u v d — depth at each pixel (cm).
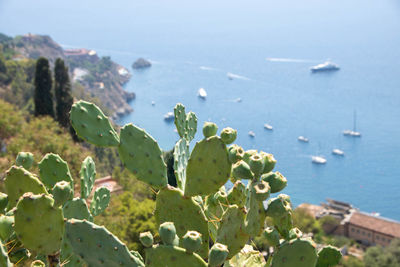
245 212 166
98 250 155
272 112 12075
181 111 226
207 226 196
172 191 196
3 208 187
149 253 151
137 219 1329
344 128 11344
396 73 17475
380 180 8462
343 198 7550
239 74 17488
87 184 221
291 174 8000
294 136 10281
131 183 1579
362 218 5172
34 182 189
